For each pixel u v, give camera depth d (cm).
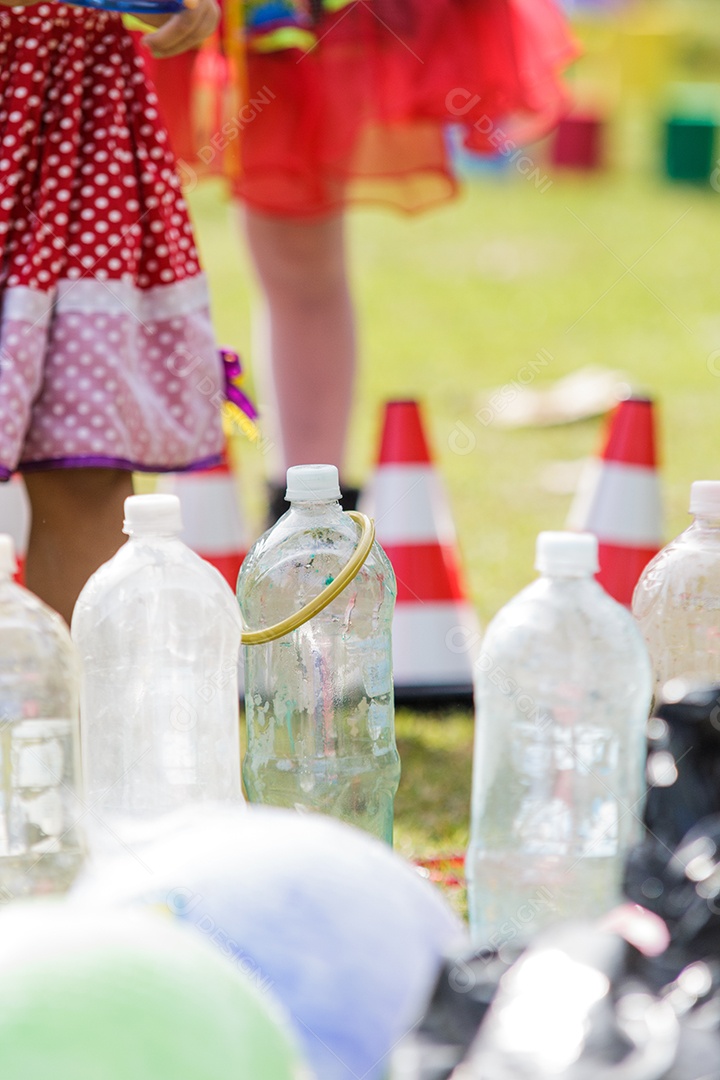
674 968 209
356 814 370
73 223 400
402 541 588
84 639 349
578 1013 193
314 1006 212
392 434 607
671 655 382
